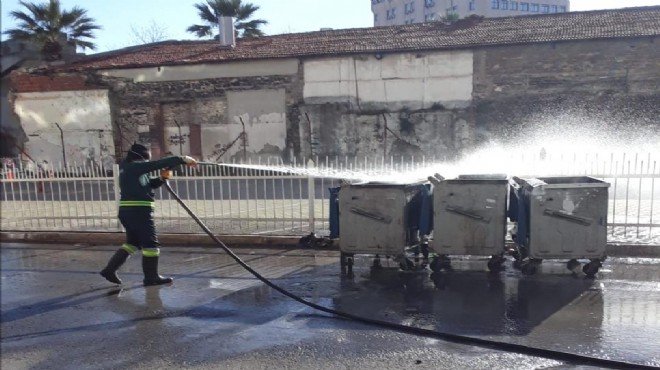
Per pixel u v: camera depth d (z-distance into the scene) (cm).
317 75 2255
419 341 440
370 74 2195
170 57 2447
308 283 626
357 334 460
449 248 643
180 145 2422
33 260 796
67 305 566
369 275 654
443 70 2120
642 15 2094
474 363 394
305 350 427
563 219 603
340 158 2267
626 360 387
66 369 403
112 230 941
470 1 7862
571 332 445
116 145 2452
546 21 2205
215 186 1455
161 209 983
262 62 2303
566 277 615
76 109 2456
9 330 492
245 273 682
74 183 1009
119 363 411
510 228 793
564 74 2011
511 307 517
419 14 8444
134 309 546
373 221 657
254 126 2344
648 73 1933
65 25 2381
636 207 1031
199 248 848
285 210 1046
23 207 1003
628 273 627
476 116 2108
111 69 2408
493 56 2067
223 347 438
